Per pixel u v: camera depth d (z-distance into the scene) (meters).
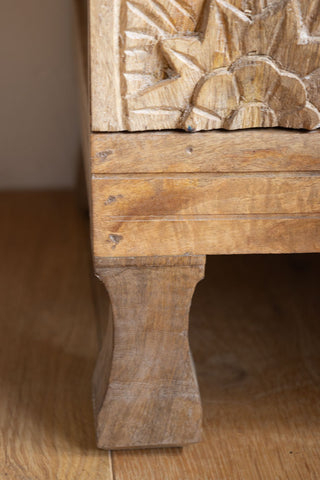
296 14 0.77
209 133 0.82
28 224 1.59
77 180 1.57
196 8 0.77
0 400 1.08
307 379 1.15
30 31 1.57
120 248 0.87
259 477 0.96
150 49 0.78
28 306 1.32
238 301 1.35
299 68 0.80
